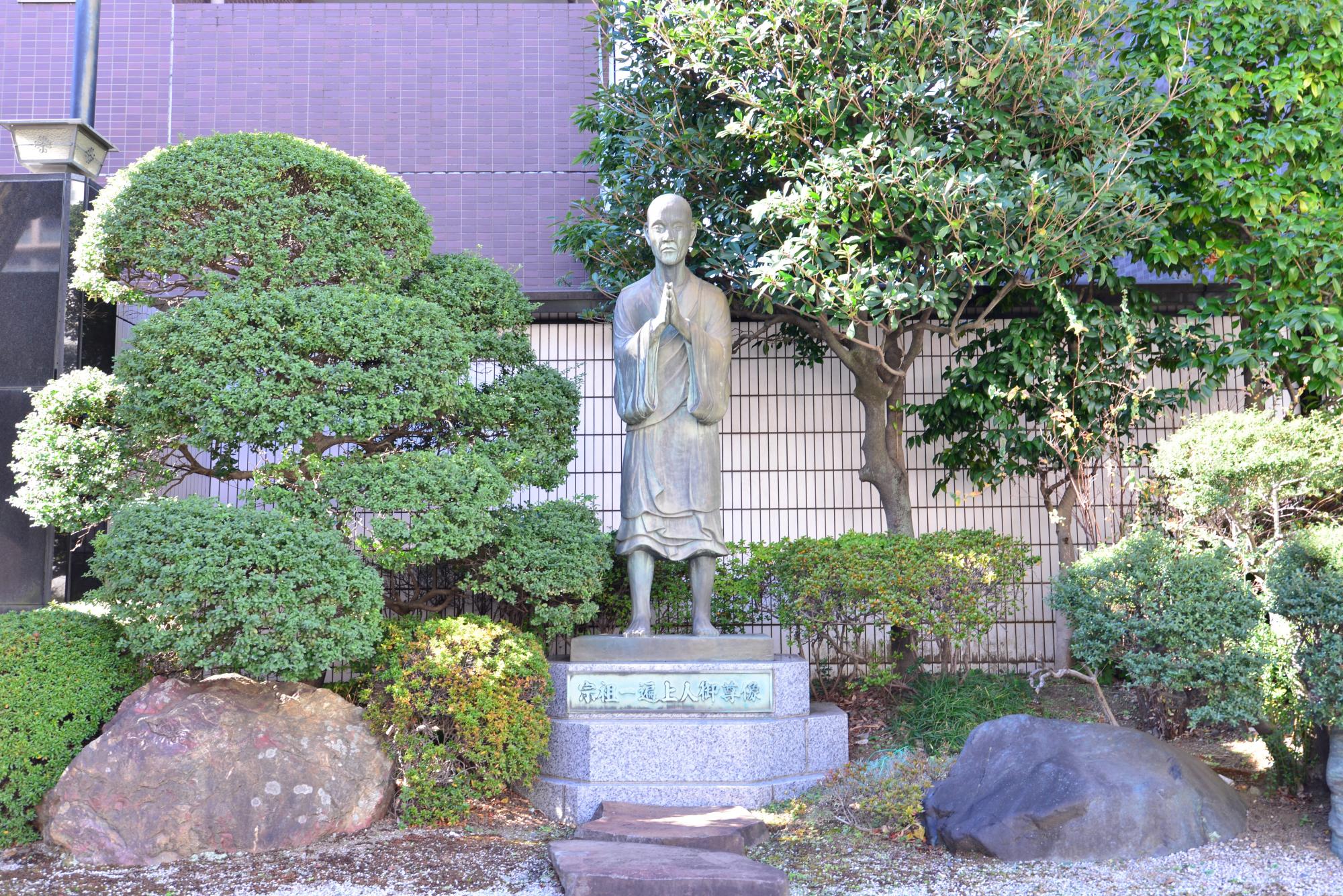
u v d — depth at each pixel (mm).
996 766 6258
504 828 6883
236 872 5949
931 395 10648
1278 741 6637
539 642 8078
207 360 7148
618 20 9352
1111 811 5773
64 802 6195
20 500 7383
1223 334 10500
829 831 6371
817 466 10680
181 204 7578
